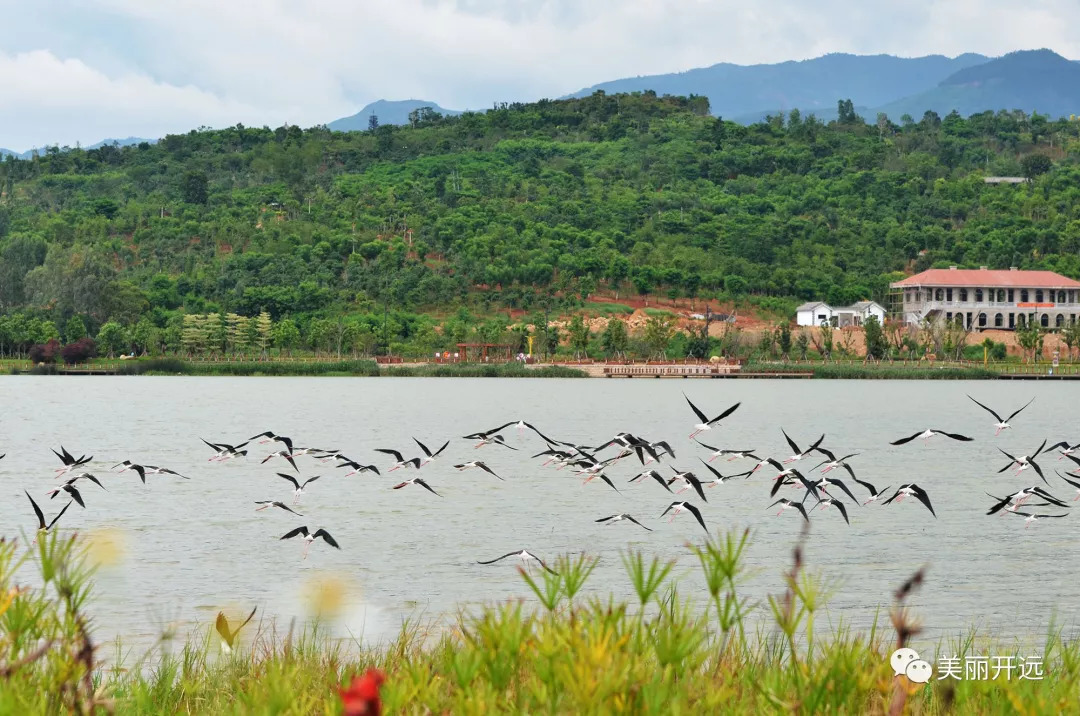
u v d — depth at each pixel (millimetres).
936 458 71062
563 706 11688
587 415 107312
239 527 42594
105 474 59094
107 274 196750
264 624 27297
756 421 102562
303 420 98375
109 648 24484
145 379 170750
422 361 184625
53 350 178750
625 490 54188
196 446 75125
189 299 199375
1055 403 132125
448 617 28422
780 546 39406
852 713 13195
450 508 47906
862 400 135375
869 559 37000
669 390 153250
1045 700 13648
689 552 38062
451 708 12430
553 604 13570
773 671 13867
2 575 13117
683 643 12805
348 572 34250
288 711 12891
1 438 79500
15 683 12398
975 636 26375
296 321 192125
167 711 15453
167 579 32781
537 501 50125
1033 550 38781
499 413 108688
